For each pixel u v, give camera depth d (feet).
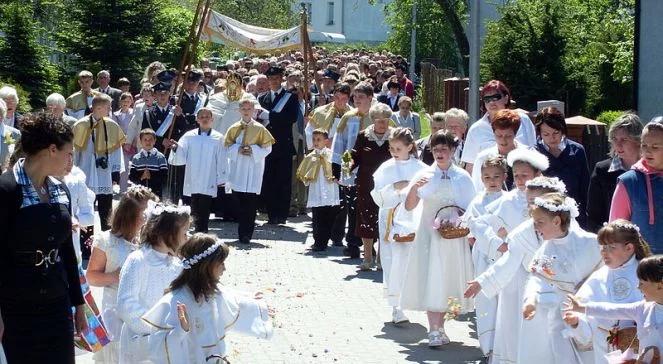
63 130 19.94
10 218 19.43
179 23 104.47
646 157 23.88
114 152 47.44
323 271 42.32
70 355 20.15
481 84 63.67
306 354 29.94
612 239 21.72
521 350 24.89
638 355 20.31
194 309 20.93
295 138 57.31
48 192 20.12
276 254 46.03
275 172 54.08
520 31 62.44
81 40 95.25
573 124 41.55
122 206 24.02
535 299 23.93
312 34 216.54
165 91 55.57
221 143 50.70
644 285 19.83
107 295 24.16
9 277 19.47
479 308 27.91
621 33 70.74
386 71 84.38
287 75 67.92
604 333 22.30
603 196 26.61
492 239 27.22
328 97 67.62
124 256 23.91
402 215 32.37
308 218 57.57
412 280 30.94
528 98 61.87
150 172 50.31
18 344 19.51
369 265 42.45
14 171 19.84
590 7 79.30
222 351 21.31
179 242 22.13
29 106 73.97
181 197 52.37
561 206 23.88
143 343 21.29
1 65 81.15
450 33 141.79
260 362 29.01
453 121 38.06
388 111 41.22
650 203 23.93
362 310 35.60
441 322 31.22
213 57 133.39
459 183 30.76
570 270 23.88
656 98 44.45
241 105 49.49
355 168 42.19
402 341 31.71
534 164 26.78
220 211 56.24
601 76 64.03
